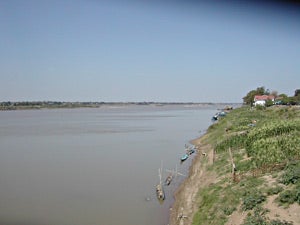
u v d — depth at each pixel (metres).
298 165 19.17
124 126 94.44
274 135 31.53
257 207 15.40
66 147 53.72
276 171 19.94
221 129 55.16
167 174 33.72
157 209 23.61
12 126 97.94
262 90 119.62
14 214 23.50
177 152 47.41
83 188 29.36
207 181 24.52
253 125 46.88
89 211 23.72
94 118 144.50
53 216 22.94
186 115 162.88
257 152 25.38
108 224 21.31
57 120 130.25
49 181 31.88
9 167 38.47
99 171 35.78
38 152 48.91
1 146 55.41
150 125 97.56
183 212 20.91
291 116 50.81
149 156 44.56
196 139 60.84
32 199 26.61
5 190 29.16
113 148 52.16
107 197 26.61
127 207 24.20
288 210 14.31
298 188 15.32
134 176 33.25
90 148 52.44
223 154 31.50
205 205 19.72
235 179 20.86
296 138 26.44
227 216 16.55
